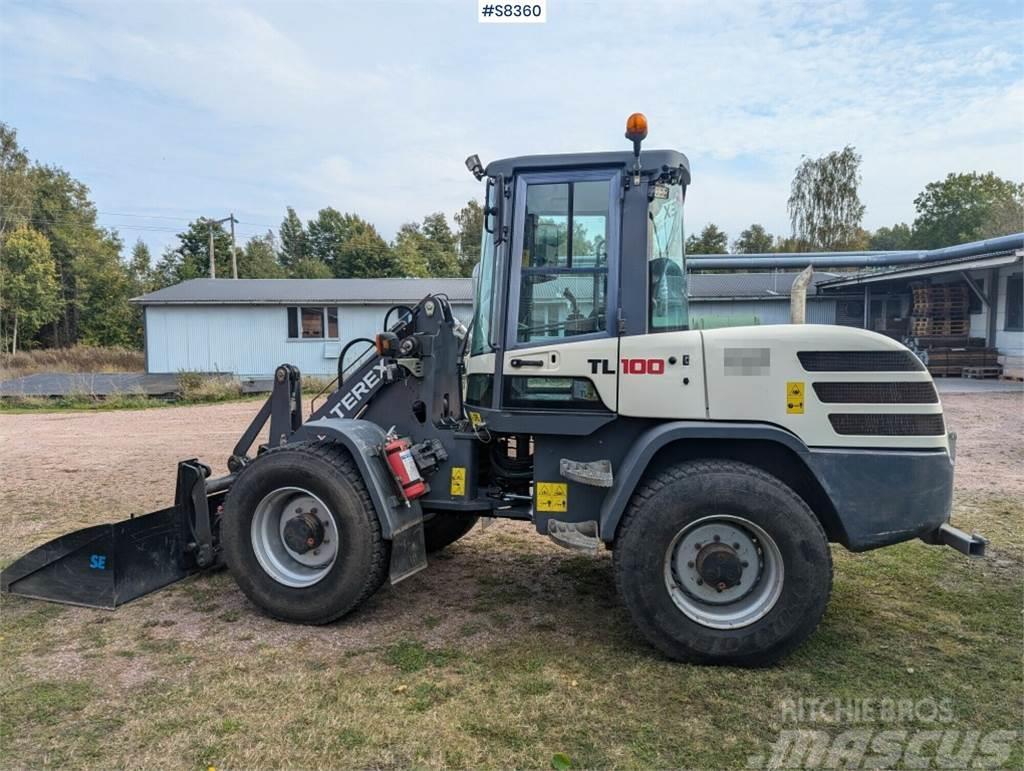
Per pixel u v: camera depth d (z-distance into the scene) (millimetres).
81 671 3111
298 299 20453
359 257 50531
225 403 15609
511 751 2521
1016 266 15555
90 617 3713
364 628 3611
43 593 3932
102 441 10008
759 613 3088
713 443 3346
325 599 3543
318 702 2848
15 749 2521
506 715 2754
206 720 2711
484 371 3666
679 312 3682
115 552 3805
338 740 2580
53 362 27266
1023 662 3174
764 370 3186
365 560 3504
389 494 3582
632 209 3363
